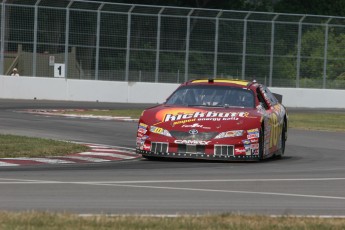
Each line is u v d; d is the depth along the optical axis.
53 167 31.53
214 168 31.86
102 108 78.50
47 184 25.45
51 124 54.22
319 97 97.81
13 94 88.81
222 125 33.94
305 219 18.88
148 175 28.80
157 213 20.08
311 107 97.38
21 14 89.19
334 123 66.19
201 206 21.67
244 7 129.88
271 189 25.53
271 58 96.56
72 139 44.38
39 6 89.62
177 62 94.06
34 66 89.75
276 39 96.69
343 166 33.81
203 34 94.62
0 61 88.50
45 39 90.06
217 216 18.98
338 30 98.50
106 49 92.00
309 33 97.69
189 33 94.19
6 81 88.50
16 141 38.41
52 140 40.09
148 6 92.31
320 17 97.75
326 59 98.12
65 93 90.44
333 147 44.28
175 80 94.06
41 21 89.81
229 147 33.72
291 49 97.25
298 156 38.91
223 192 24.55
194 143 33.75
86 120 59.78
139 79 93.00
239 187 25.83
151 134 34.28
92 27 91.44
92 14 91.44
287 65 97.06
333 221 18.61
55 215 18.47
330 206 22.11
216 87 37.31
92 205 21.42
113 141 44.47
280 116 38.53
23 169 30.47
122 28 92.31
